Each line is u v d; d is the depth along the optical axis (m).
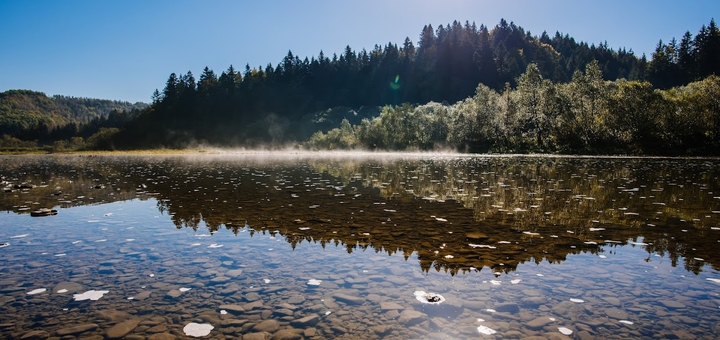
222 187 14.38
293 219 8.24
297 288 4.44
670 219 8.17
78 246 6.26
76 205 10.39
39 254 5.83
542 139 50.66
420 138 64.19
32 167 29.83
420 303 4.03
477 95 54.94
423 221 7.99
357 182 16.05
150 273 4.96
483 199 11.07
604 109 45.31
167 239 6.65
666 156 40.78
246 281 4.66
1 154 74.00
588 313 3.80
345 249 5.98
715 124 40.06
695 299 4.12
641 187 13.76
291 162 35.19
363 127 75.38
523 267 5.13
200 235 6.91
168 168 27.42
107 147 96.00
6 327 3.56
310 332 3.44
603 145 45.34
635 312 3.82
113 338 3.35
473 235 6.79
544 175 18.98
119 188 14.36
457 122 57.56
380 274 4.88
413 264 5.26
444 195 11.89
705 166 25.38
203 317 3.73
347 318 3.70
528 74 51.25
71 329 3.51
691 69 90.12
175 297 4.21
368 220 8.14
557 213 8.87
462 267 5.13
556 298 4.15
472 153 54.41
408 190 13.22
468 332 3.43
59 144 88.06
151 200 11.10
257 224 7.77
